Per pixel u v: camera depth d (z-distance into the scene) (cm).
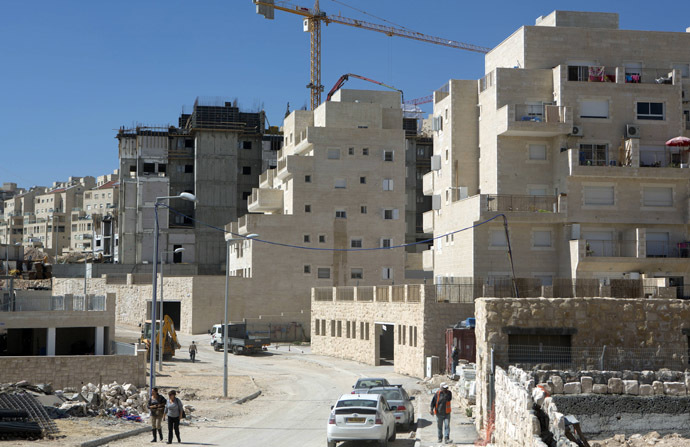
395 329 5991
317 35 16175
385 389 3544
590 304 2919
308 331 9075
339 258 9138
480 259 5991
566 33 6328
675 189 6084
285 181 9594
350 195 9162
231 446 3102
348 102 9544
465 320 5259
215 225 12762
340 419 2948
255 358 7431
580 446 2050
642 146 6131
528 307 2898
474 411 3575
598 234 6028
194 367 6656
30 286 12669
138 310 10169
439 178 6962
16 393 3584
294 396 5003
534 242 6044
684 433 2555
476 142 6619
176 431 3145
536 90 6191
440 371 5178
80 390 4528
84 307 5531
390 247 9200
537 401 2247
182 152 13325
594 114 6112
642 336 2919
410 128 14112
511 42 6581
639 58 6375
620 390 2597
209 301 9219
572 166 5894
